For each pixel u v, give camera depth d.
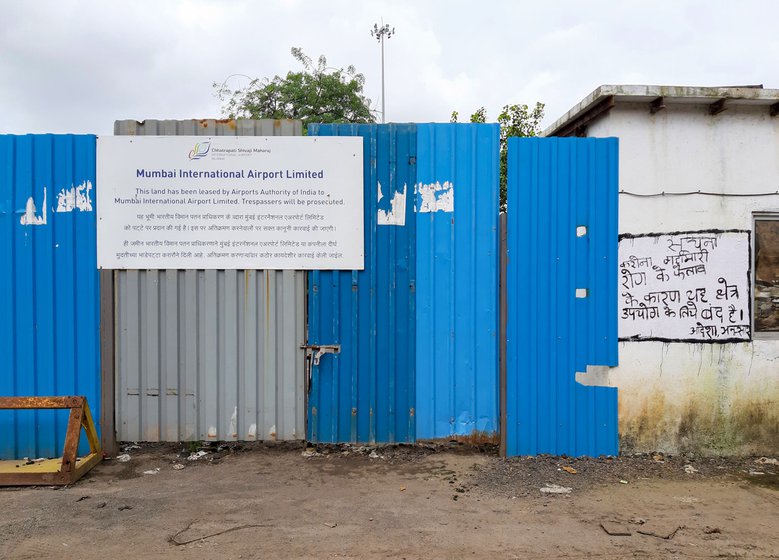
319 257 5.56
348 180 5.54
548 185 5.59
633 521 4.28
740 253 5.74
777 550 3.88
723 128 5.72
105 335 5.52
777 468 5.46
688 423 5.70
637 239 5.64
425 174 5.58
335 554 3.76
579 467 5.36
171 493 4.74
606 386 5.63
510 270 5.57
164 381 5.59
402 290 5.61
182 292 5.58
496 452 5.71
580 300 5.61
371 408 5.62
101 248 5.52
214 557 3.71
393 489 4.83
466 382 5.63
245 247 5.56
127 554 3.75
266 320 5.60
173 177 5.52
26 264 5.51
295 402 5.61
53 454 5.51
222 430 5.59
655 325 5.66
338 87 22.62
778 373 5.79
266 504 4.52
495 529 4.13
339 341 5.60
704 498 4.74
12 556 3.73
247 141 5.52
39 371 5.53
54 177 5.51
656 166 5.66
